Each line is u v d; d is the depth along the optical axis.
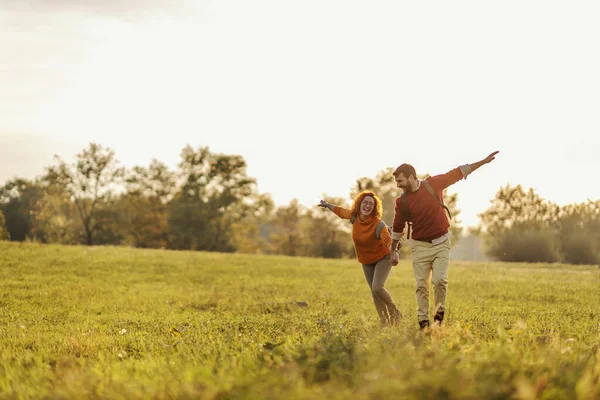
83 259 24.11
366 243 9.47
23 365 6.61
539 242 37.25
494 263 30.09
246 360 5.71
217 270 23.42
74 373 5.63
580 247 35.97
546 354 5.32
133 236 83.88
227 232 82.62
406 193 8.68
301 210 88.25
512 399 3.90
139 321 10.91
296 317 11.20
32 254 24.53
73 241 83.44
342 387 4.26
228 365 5.45
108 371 5.73
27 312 12.32
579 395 4.06
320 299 15.22
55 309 12.73
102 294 15.84
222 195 83.75
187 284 19.34
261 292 17.09
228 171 84.00
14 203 94.81
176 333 8.80
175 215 80.19
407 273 23.30
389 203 62.06
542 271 24.38
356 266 26.78
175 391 4.55
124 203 84.00
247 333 8.59
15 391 5.16
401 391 3.90
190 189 84.44
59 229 83.31
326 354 5.48
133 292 16.56
